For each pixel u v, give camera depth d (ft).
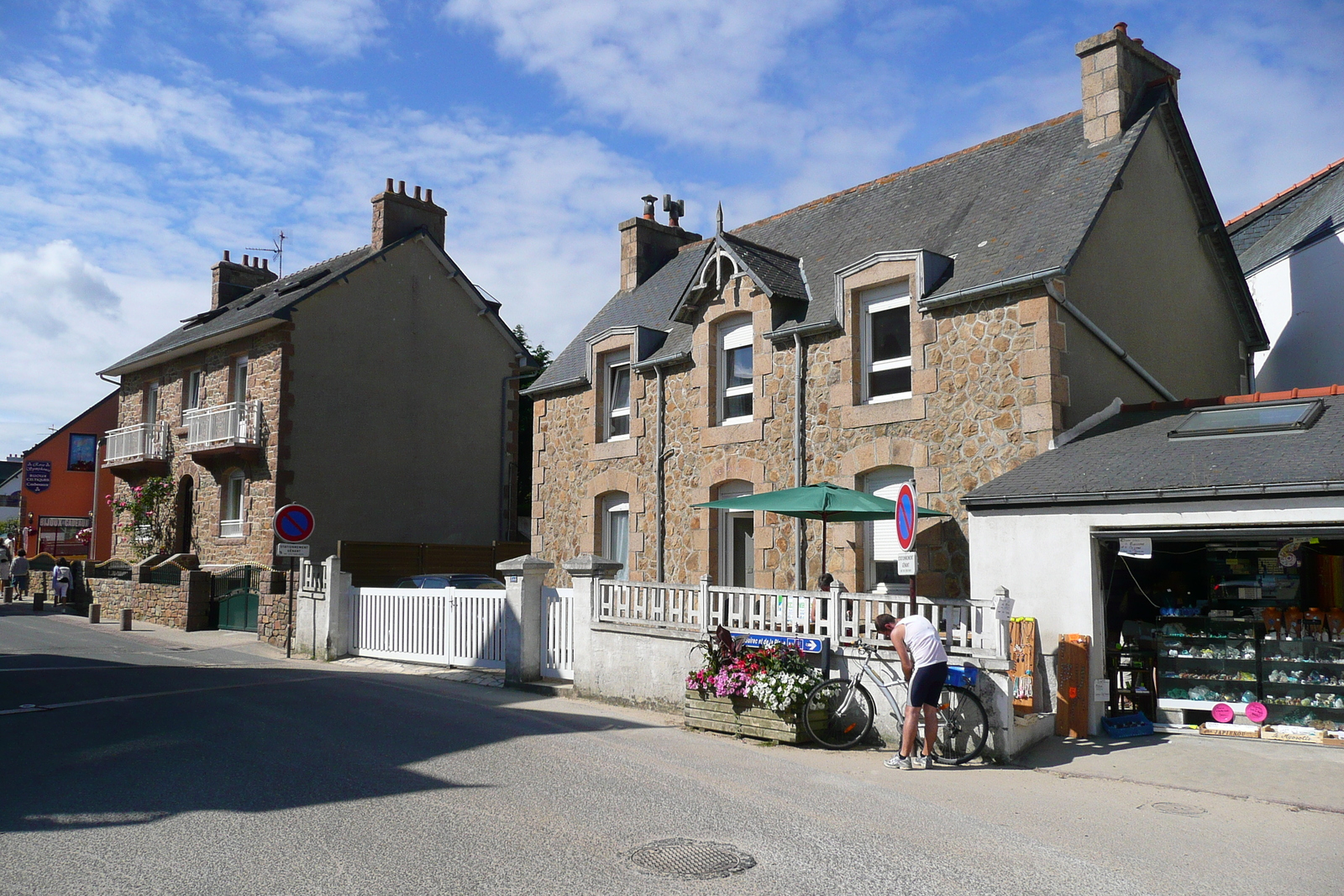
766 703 31.42
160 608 75.61
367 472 81.20
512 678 43.21
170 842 19.61
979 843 20.38
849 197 58.08
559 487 61.93
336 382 79.92
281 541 53.62
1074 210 42.55
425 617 50.88
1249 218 70.59
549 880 17.65
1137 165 45.60
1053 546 34.12
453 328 88.02
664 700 36.94
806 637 32.89
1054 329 39.52
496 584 68.59
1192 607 34.24
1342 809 23.58
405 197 85.87
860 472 45.47
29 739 30.32
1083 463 36.06
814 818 22.12
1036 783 26.25
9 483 176.45
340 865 18.29
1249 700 32.45
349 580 55.98
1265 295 61.05
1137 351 44.27
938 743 29.71
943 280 43.60
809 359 47.96
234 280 98.22
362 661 53.36
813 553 46.73
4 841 19.66
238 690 40.91
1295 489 29.19
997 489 35.81
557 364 64.80
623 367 59.21
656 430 55.11
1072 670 32.32
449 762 27.04
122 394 100.78
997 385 40.73
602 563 40.83
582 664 40.47
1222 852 20.08
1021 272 40.11
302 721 33.17
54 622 78.07
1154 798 24.70
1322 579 34.32
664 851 19.36
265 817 21.44
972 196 49.32
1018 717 30.96
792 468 48.08
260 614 64.59
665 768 27.09
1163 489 31.53
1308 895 17.65
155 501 88.84
